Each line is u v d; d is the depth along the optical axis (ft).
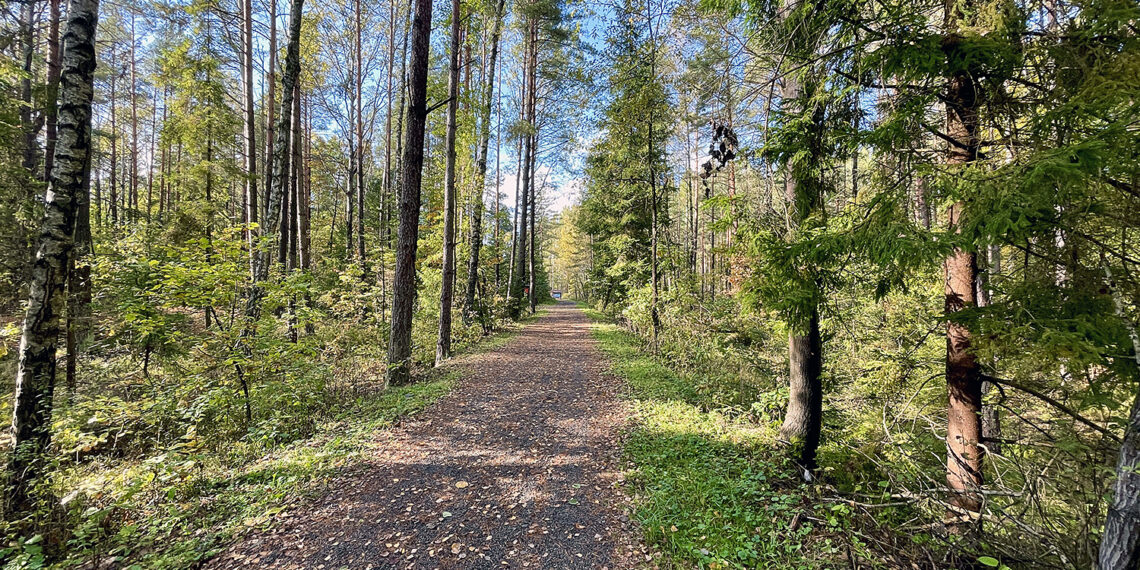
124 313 20.38
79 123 14.26
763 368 30.14
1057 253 9.78
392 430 20.70
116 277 25.73
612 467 17.07
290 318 25.62
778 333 15.19
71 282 22.48
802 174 14.56
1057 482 10.03
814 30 12.24
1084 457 9.95
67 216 14.07
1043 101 9.23
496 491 15.20
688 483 14.99
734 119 17.03
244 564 11.25
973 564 10.43
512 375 32.91
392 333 29.35
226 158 48.03
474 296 55.88
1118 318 8.52
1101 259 8.93
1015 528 10.35
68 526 12.42
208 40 41.60
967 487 11.64
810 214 14.79
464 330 49.39
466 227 58.59
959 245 8.46
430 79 48.03
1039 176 7.27
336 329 40.93
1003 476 11.43
